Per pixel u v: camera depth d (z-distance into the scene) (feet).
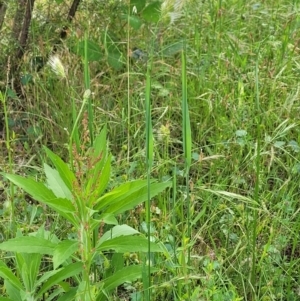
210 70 4.61
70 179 2.32
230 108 4.15
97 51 4.60
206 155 4.00
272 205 3.46
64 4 4.97
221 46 4.98
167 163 3.64
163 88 4.41
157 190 2.47
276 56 4.80
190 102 4.40
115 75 4.82
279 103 4.25
